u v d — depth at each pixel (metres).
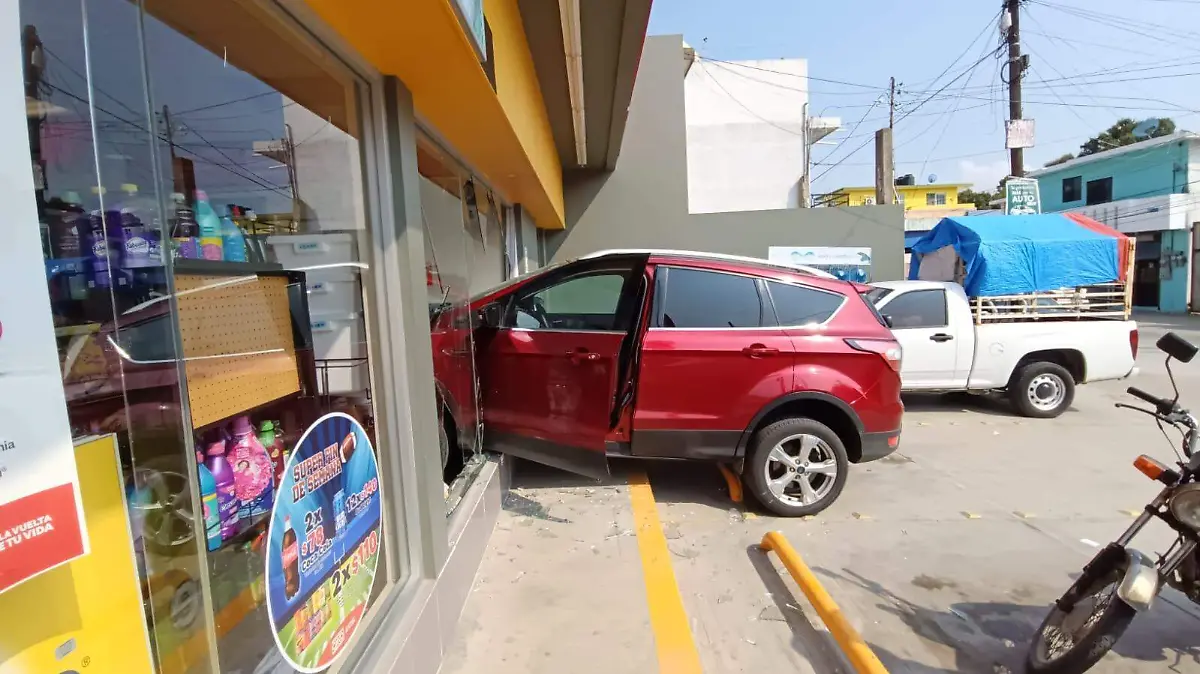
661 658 2.82
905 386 7.68
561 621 3.12
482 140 4.39
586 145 9.65
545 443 4.50
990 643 3.01
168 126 1.77
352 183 2.66
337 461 2.34
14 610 1.05
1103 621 2.39
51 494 1.03
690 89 21.02
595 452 4.30
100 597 1.23
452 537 3.19
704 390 4.31
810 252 12.27
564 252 12.13
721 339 4.34
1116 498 4.92
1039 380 7.64
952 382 7.70
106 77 1.42
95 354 1.32
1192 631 3.09
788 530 4.29
